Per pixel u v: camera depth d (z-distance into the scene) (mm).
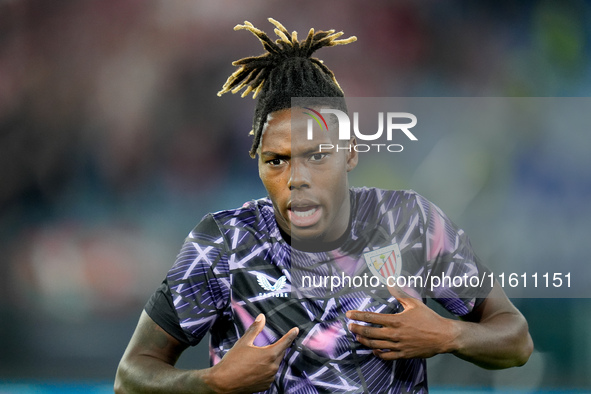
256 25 32406
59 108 30984
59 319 25625
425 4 31641
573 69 31234
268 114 7371
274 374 6852
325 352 7309
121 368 7520
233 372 6754
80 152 30531
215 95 31234
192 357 20094
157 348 7543
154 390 7109
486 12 31594
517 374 18344
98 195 30000
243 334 7379
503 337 7453
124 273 27531
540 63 31375
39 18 31672
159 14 31875
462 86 31734
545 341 19062
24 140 30453
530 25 31422
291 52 7723
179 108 31203
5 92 30938
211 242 7547
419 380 7551
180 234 29344
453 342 7062
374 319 6996
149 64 31797
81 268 27188
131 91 31375
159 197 30016
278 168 7336
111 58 31625
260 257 7484
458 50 31750
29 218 29156
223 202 30016
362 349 7336
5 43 31375
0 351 23328
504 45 31609
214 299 7504
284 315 7363
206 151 30562
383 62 31922
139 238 28953
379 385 7316
